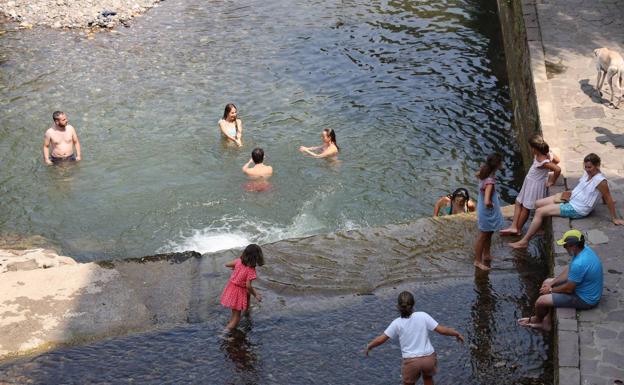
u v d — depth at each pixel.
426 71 19.38
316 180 14.84
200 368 8.95
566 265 9.81
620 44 15.95
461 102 17.83
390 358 8.95
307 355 9.09
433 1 23.72
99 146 16.23
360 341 9.27
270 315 9.83
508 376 8.59
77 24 22.94
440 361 8.85
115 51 21.02
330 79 19.09
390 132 16.59
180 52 20.84
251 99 18.17
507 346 9.08
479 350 9.02
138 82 19.12
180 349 9.28
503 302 9.91
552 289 8.94
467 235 11.45
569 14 17.34
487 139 16.27
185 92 18.55
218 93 18.47
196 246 12.97
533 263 10.70
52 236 13.41
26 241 13.08
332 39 21.38
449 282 10.36
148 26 22.72
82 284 10.62
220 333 9.53
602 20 17.00
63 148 15.58
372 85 18.73
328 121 17.08
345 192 14.45
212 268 11.01
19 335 9.56
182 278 10.78
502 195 14.42
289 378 8.74
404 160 15.51
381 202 14.16
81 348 9.35
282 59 20.23
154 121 17.19
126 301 10.26
